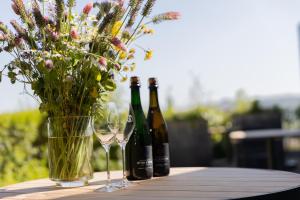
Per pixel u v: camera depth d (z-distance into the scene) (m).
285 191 1.60
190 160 5.21
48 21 1.85
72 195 1.70
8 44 1.85
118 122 1.82
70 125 1.87
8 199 1.67
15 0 1.83
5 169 3.58
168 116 8.02
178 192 1.64
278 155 6.53
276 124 6.91
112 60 1.88
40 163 3.90
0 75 1.87
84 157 1.90
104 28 1.84
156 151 2.09
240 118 6.94
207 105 8.87
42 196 1.71
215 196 1.52
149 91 2.17
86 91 1.88
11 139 3.73
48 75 1.82
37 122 3.98
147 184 1.87
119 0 1.85
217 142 7.69
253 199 1.50
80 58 1.81
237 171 2.17
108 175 1.84
